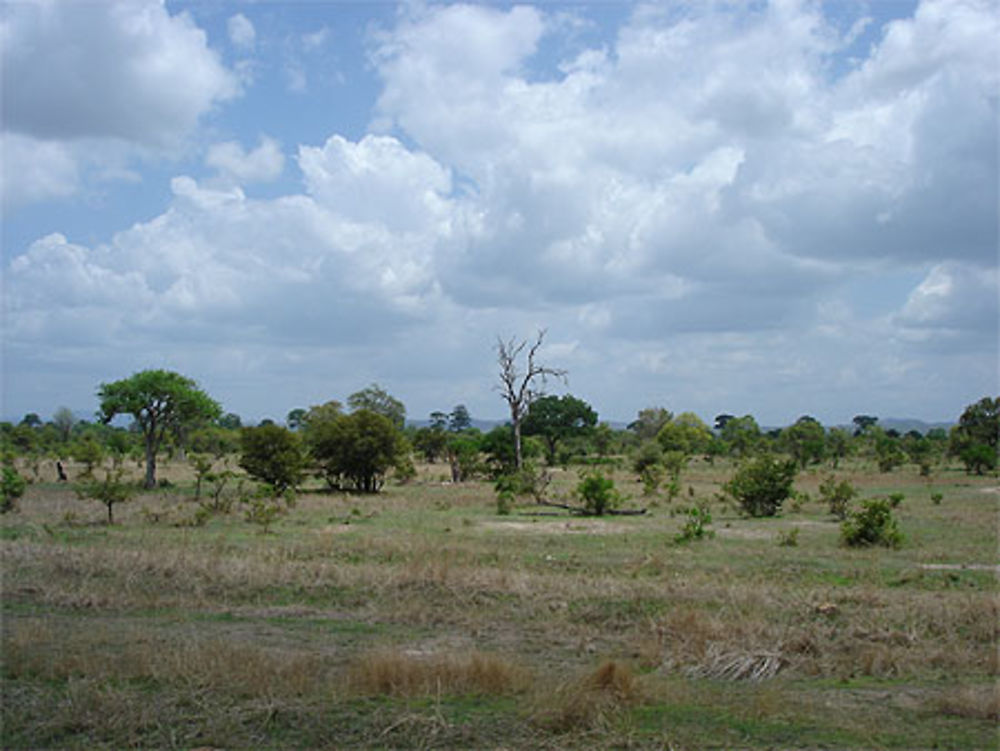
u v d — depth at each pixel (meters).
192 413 42.09
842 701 7.57
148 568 14.45
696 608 11.62
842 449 65.06
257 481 39.47
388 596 12.74
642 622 10.90
